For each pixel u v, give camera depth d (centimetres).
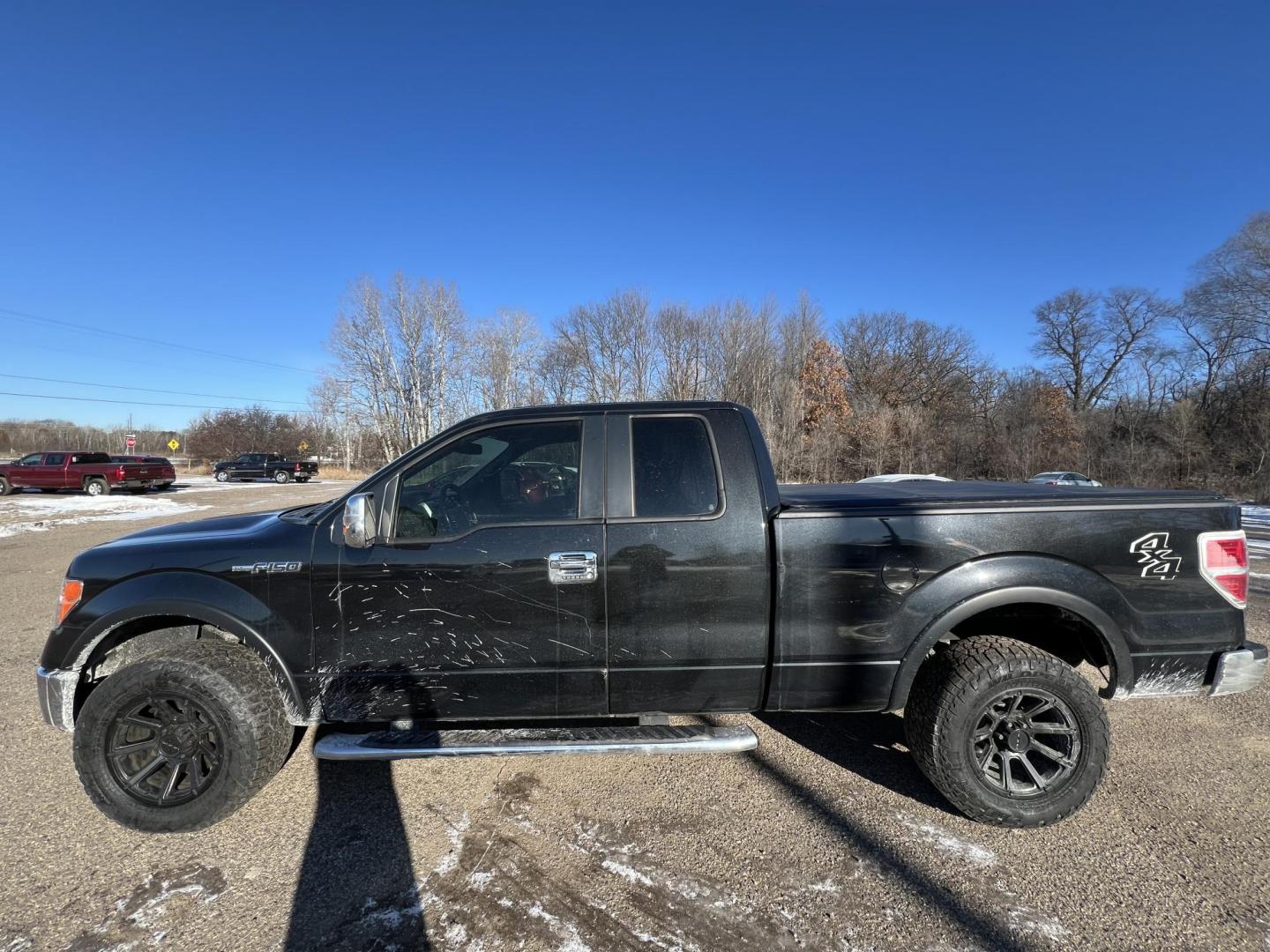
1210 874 250
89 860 261
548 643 282
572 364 4744
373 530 274
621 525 282
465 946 216
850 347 5503
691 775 326
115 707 273
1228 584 286
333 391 5922
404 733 292
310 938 219
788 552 282
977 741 281
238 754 273
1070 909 231
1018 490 341
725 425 293
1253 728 379
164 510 1809
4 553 1033
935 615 282
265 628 280
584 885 245
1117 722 389
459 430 295
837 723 383
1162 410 3475
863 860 259
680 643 283
